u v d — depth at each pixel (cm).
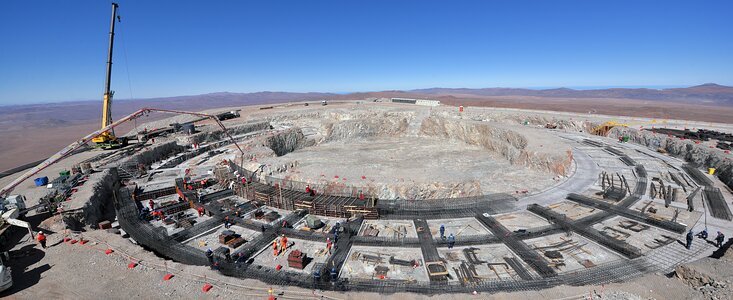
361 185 3806
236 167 4597
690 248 2488
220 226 3091
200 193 3900
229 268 2366
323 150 6712
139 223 3139
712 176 4134
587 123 7575
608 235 2703
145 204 3678
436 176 4044
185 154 5841
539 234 2752
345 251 2591
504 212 3259
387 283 2164
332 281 2195
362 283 2166
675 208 3181
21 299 1797
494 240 2683
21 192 3531
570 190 3800
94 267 2120
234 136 7588
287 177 4244
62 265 2139
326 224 3111
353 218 3178
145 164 5250
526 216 3188
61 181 3659
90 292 1859
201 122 8538
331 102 13200
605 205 3269
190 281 1995
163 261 2208
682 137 5588
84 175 4109
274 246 2595
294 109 10600
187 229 3017
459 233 2888
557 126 7938
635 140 6200
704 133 5644
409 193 3762
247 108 11856
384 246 2667
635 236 2700
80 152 5650
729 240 2566
